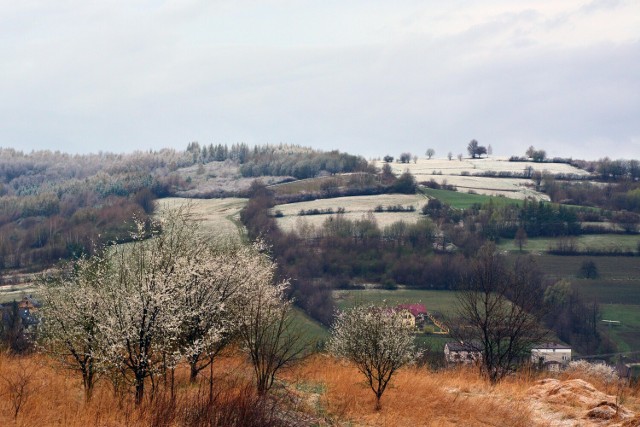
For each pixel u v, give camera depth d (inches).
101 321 640.4
